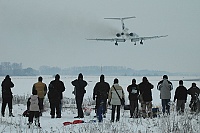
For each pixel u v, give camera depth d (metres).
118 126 19.78
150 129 19.09
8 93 27.89
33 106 22.38
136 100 26.91
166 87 27.05
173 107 24.80
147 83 27.19
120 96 24.36
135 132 18.25
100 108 23.69
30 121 22.53
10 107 28.02
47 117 28.17
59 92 27.70
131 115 26.94
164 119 20.16
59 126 22.55
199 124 18.61
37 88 27.72
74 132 18.56
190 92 28.00
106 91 25.67
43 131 19.86
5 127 20.69
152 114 26.41
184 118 20.03
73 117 28.17
